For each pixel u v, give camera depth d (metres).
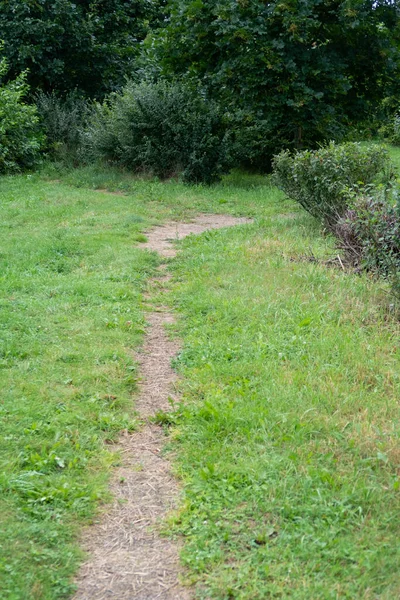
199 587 2.92
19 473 3.67
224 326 5.93
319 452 3.83
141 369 5.23
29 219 11.23
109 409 4.50
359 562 2.95
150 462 3.93
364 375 4.87
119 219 11.16
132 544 3.23
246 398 4.48
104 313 6.28
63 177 16.69
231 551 3.10
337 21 15.37
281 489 3.47
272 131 16.25
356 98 16.77
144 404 4.66
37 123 18.70
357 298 6.37
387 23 16.12
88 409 4.43
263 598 2.81
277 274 7.33
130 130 15.93
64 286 7.02
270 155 16.77
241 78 15.08
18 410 4.32
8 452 3.86
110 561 3.12
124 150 16.34
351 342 5.40
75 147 18.86
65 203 12.92
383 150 9.67
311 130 15.80
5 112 16.62
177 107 15.65
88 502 3.50
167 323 6.22
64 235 9.67
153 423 4.38
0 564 2.96
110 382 4.86
